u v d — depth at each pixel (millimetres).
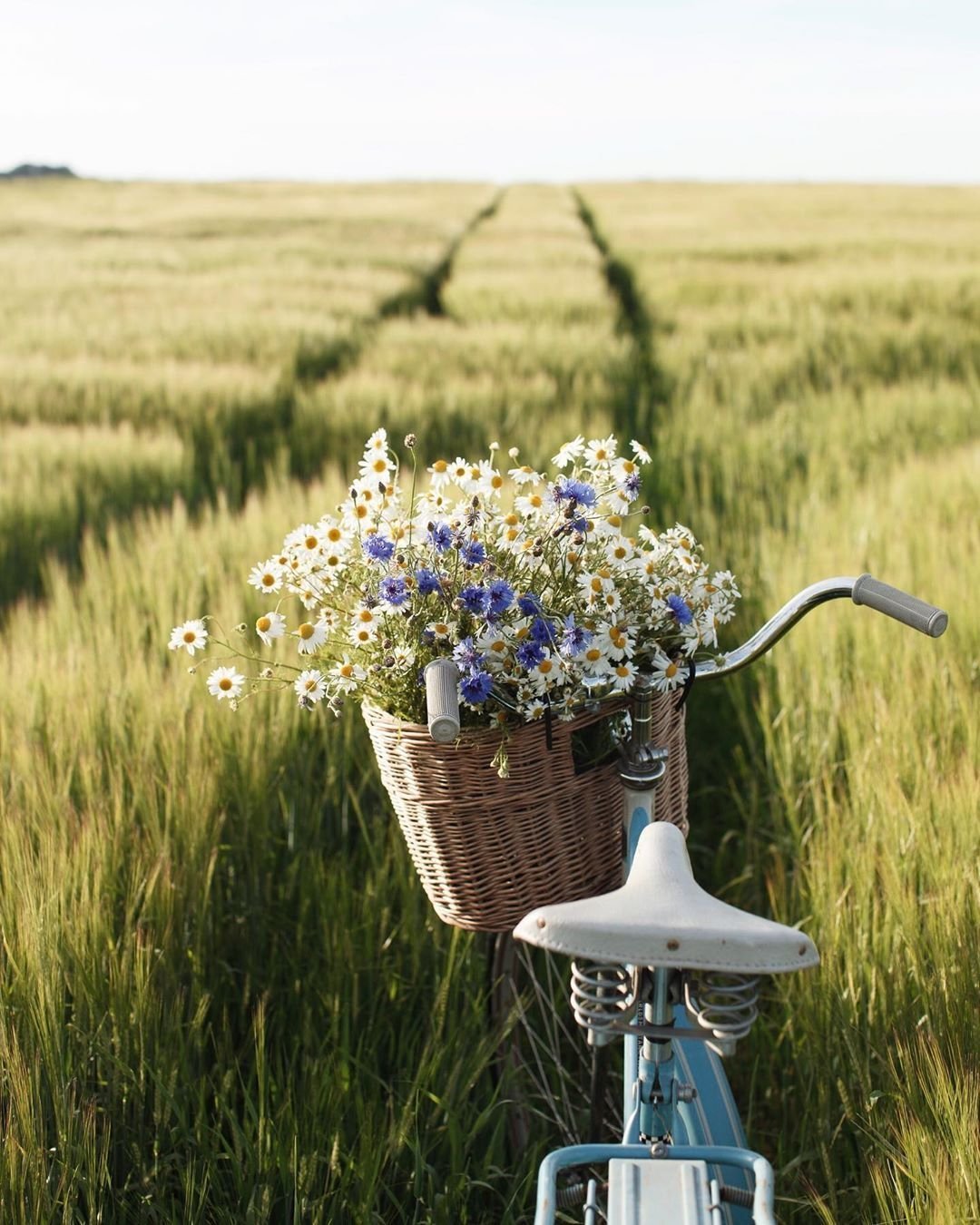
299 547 2383
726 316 14070
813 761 4035
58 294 17891
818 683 4305
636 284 19016
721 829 4363
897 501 6156
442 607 2268
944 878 2953
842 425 8789
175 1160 2627
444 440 8812
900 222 31156
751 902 3811
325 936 3207
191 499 7852
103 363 11711
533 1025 3240
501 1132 2773
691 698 4996
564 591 2299
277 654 4172
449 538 2240
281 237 30672
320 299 16953
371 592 2299
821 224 30688
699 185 57625
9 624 5395
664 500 7238
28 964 2676
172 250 26031
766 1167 1641
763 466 7941
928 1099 2373
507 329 13172
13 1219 2252
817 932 3203
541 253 23766
